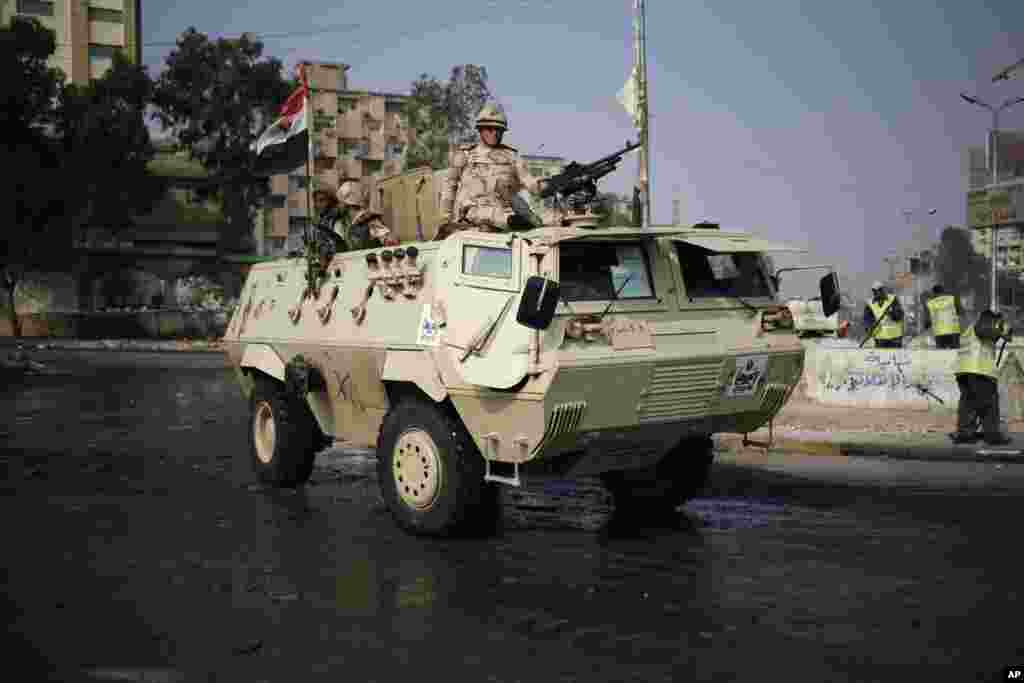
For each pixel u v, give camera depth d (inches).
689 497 303.1
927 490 344.2
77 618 195.5
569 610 200.4
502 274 249.1
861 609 201.6
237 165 1910.7
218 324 1866.4
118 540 264.4
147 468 394.9
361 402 306.3
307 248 333.4
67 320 1774.1
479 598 208.8
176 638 183.2
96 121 1633.9
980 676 163.8
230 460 417.1
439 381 255.6
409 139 1750.7
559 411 235.1
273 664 169.5
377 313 287.4
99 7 2033.7
